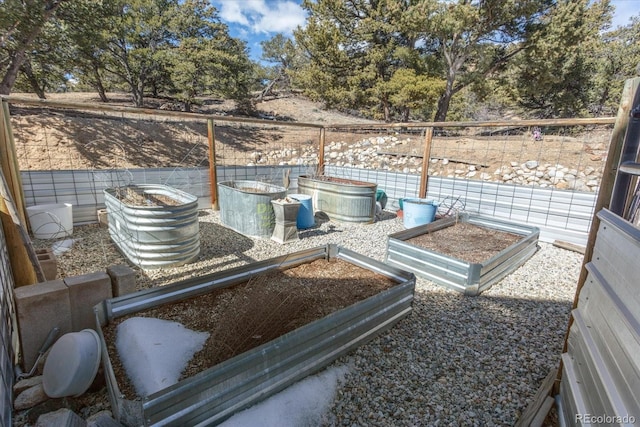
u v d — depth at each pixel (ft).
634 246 3.41
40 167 25.91
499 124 14.01
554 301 9.04
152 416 3.80
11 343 5.47
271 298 7.12
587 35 34.50
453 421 4.98
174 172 16.85
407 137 32.27
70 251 11.53
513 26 34.78
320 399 5.26
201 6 49.60
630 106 4.16
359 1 37.27
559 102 46.26
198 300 7.30
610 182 4.50
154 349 5.14
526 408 5.09
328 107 41.19
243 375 4.63
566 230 13.93
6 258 6.38
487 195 16.12
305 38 38.06
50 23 27.12
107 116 35.40
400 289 7.36
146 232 10.06
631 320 3.19
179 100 50.72
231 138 39.65
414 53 36.01
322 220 17.72
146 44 46.98
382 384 5.71
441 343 6.95
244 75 50.14
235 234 14.42
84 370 4.89
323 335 5.70
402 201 17.70
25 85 36.91
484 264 9.30
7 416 4.33
